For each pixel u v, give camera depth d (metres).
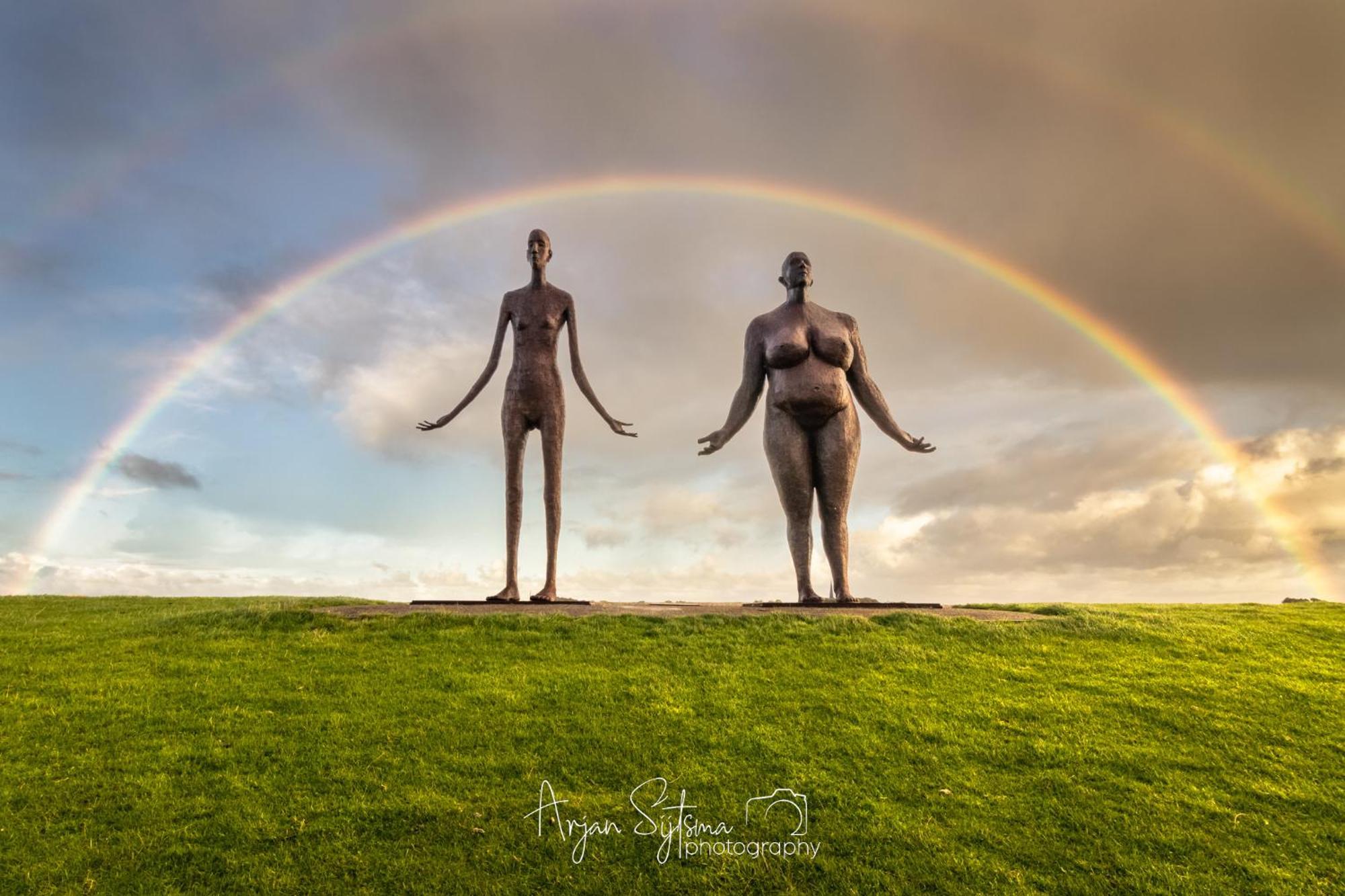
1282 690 10.87
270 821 7.20
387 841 6.96
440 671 10.86
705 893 6.45
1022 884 6.62
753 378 16.19
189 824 7.14
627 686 10.31
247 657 11.52
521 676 10.67
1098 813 7.68
